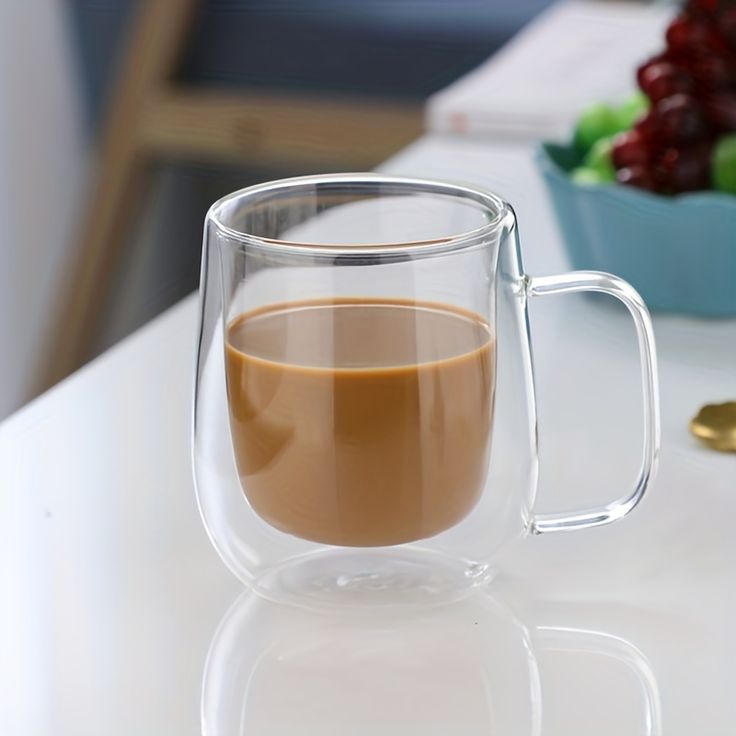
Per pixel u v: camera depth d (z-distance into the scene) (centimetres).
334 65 233
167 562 78
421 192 78
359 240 79
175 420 89
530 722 70
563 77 148
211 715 71
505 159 130
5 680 72
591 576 77
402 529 75
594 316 100
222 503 75
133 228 242
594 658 73
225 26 237
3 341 268
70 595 76
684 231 97
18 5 248
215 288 76
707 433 86
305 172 232
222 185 238
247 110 232
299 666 73
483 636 74
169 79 239
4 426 88
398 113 225
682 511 81
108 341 248
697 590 76
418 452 74
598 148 104
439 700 71
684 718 70
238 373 75
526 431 76
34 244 262
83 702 71
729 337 98
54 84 253
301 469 74
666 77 102
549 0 225
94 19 248
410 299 73
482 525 76
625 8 179
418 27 230
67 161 258
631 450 86
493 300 75
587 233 100
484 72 154
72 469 85
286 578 75
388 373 73
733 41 101
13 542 79
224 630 74
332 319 73
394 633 74
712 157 101
